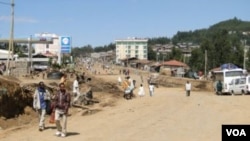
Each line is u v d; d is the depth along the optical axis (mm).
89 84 51094
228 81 48031
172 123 20766
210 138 16234
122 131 18688
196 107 28625
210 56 122062
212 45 123375
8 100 23344
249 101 33156
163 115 24266
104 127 20172
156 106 30406
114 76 101875
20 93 24812
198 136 16797
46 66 88750
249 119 20984
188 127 19266
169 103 32719
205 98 38031
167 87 80500
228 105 29328
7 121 22016
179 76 115438
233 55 118500
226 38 122312
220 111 25453
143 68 179125
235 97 39156
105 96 41250
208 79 98125
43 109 19422
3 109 22656
